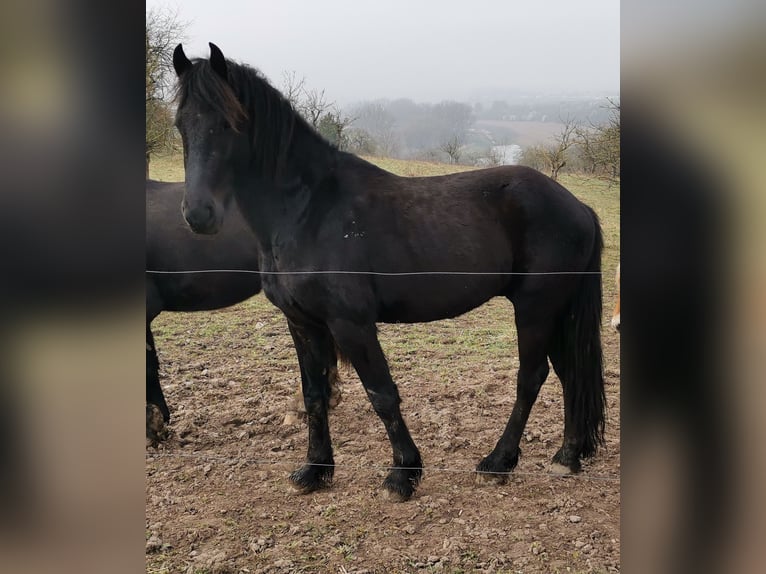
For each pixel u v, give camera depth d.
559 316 3.33
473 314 7.35
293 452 3.75
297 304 3.04
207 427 4.08
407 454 3.16
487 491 3.24
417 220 3.05
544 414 4.23
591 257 3.32
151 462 3.61
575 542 2.77
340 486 3.34
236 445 3.83
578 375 3.30
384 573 2.60
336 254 2.93
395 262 3.02
